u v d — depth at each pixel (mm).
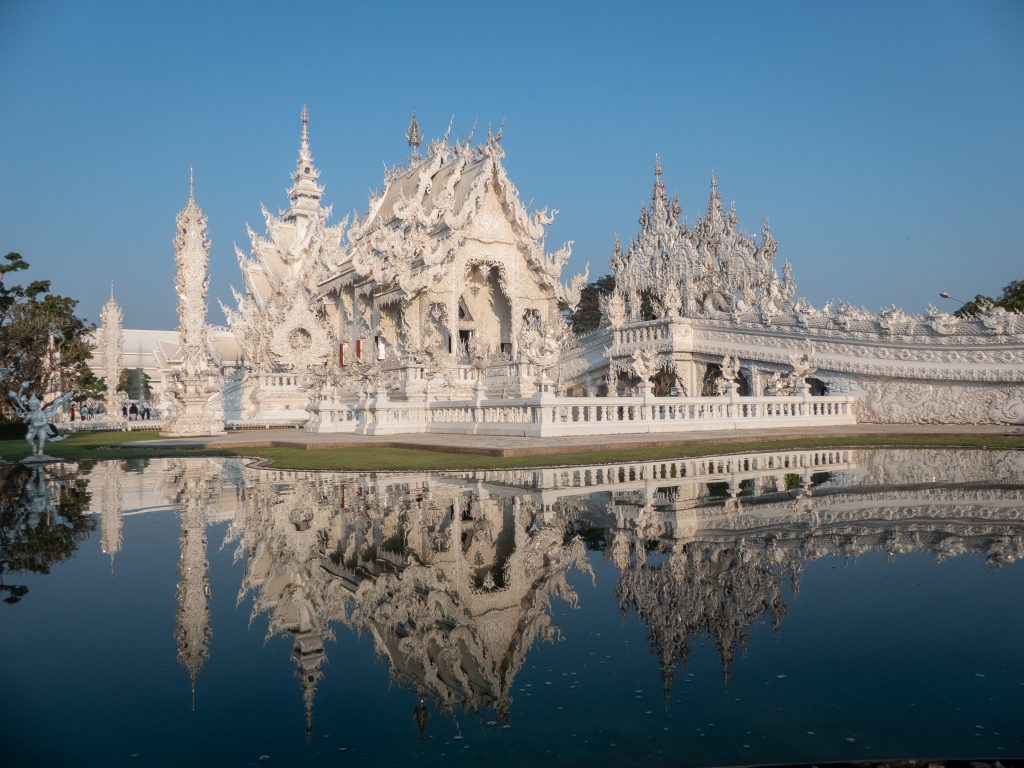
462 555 7688
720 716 3885
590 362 46438
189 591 6512
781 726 3771
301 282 60938
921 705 3990
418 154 62406
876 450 20094
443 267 47562
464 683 4371
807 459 17609
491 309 54250
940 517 9383
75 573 7199
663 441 21391
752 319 38125
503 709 3998
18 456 23656
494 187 50094
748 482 13180
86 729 3850
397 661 4797
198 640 5203
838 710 3945
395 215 54344
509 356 44375
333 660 4820
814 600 5898
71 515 10836
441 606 5957
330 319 61281
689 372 40906
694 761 3424
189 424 35469
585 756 3494
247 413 48000
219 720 3949
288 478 15391
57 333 53844
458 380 42875
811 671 4488
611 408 25109
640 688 4281
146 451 25000
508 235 50875
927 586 6238
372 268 49781
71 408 58906
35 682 4496
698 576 6660
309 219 71375
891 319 32812
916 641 4965
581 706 4078
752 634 5141
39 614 5883
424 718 3932
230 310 60500
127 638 5281
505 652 4879
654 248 46656
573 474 14914
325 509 10875
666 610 5723
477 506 10820
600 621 5492
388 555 7773
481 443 21125
